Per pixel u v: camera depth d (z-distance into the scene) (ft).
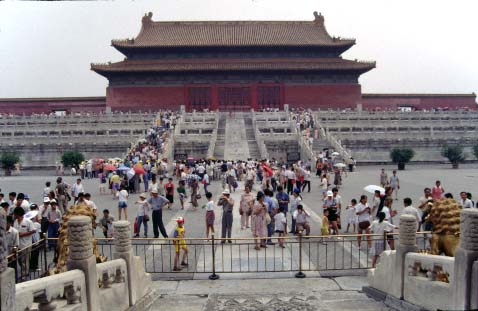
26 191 118.21
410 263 36.29
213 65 282.36
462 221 29.76
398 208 86.28
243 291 43.06
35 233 53.21
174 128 194.08
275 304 38.32
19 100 291.58
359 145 197.88
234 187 111.86
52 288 25.70
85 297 29.09
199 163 137.39
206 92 287.69
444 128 213.46
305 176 112.47
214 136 183.83
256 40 293.02
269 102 288.92
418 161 200.85
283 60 288.92
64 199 72.18
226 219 61.16
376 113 223.92
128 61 288.71
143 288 40.81
